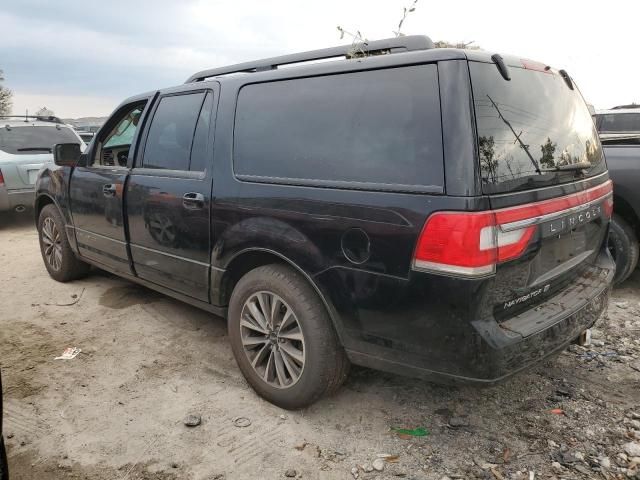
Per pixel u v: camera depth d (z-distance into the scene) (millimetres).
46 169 5105
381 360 2463
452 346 2195
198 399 3061
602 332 3814
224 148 3131
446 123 2188
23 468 2504
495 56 2410
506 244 2180
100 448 2639
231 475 2426
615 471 2389
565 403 2934
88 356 3631
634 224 4266
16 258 6367
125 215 3912
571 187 2637
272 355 2900
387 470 2434
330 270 2518
